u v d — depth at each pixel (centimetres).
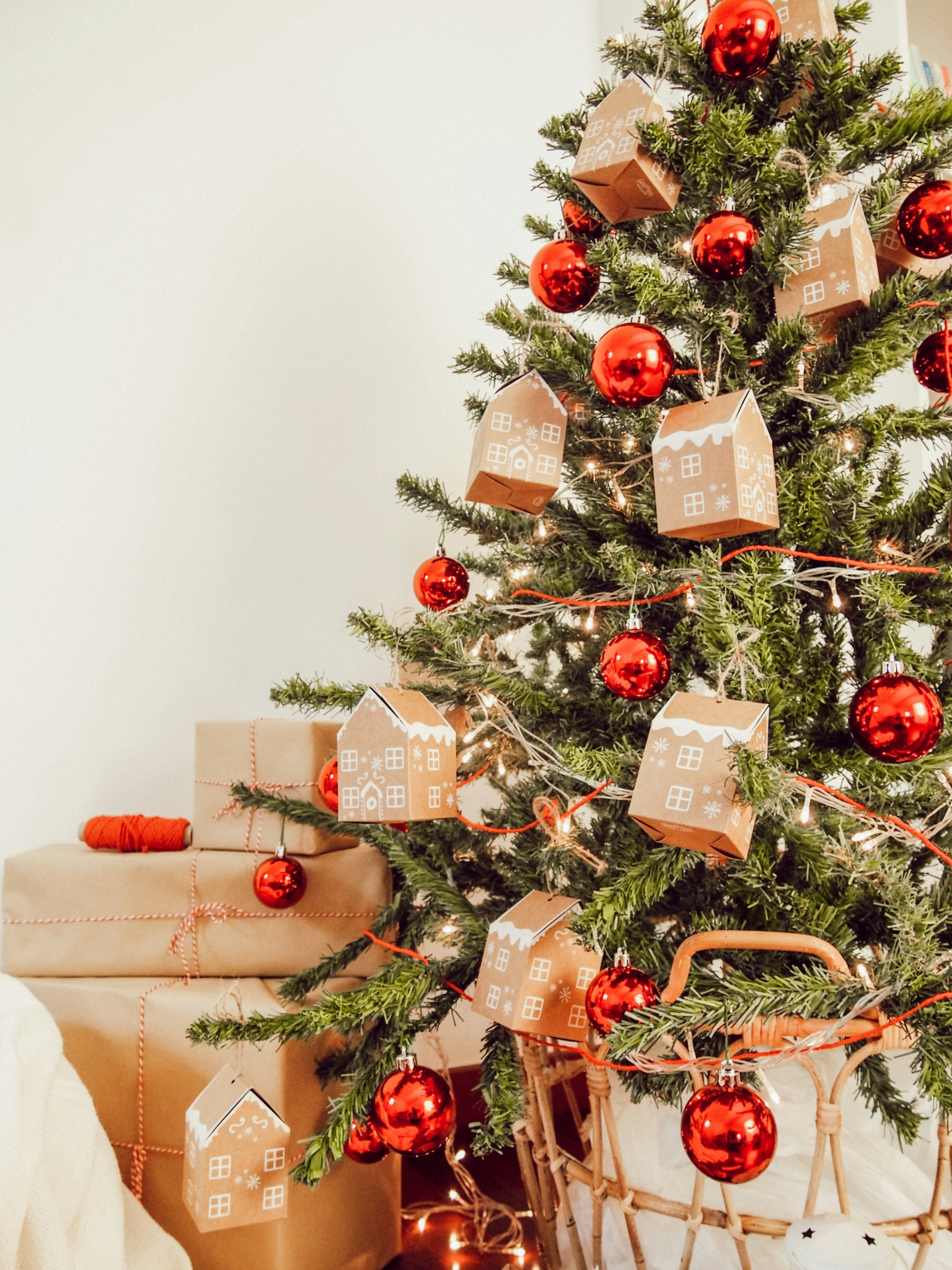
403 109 203
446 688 138
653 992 112
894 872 113
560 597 132
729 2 116
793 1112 129
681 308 117
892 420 121
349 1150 130
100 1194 123
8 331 171
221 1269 134
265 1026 121
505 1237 151
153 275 179
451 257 205
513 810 138
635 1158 129
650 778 107
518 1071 122
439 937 135
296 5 195
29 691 169
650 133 116
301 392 188
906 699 105
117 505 174
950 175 129
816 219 117
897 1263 121
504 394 124
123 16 182
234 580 180
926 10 190
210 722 149
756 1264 122
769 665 115
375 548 191
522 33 220
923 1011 108
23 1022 126
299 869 141
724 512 111
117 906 144
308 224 192
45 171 174
